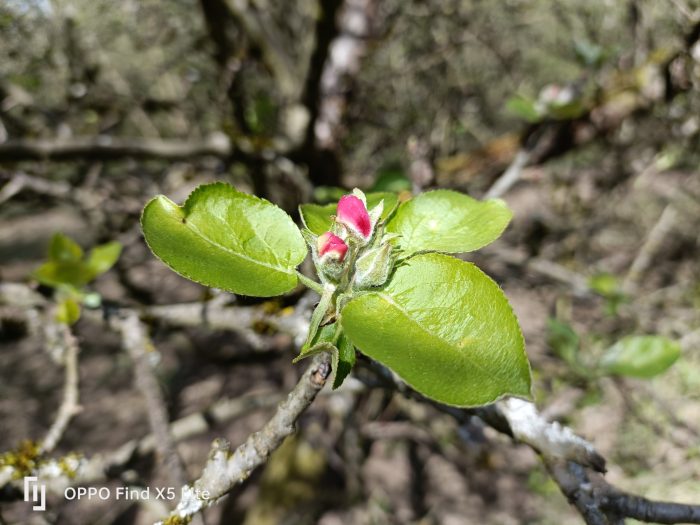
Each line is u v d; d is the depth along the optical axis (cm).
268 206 11
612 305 38
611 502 12
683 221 55
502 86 50
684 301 51
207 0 32
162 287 49
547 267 39
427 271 10
